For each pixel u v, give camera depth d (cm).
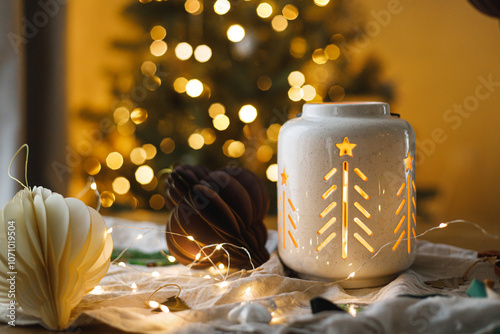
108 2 285
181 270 74
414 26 269
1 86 167
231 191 70
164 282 67
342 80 209
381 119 62
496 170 262
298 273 68
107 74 228
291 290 62
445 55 267
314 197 61
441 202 271
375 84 207
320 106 63
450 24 264
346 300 59
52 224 51
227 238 70
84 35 289
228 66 203
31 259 51
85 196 240
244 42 204
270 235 90
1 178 167
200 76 201
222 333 49
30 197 52
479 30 260
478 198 266
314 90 203
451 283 67
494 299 46
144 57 216
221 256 72
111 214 219
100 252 55
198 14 209
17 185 168
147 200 227
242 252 71
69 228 51
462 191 268
